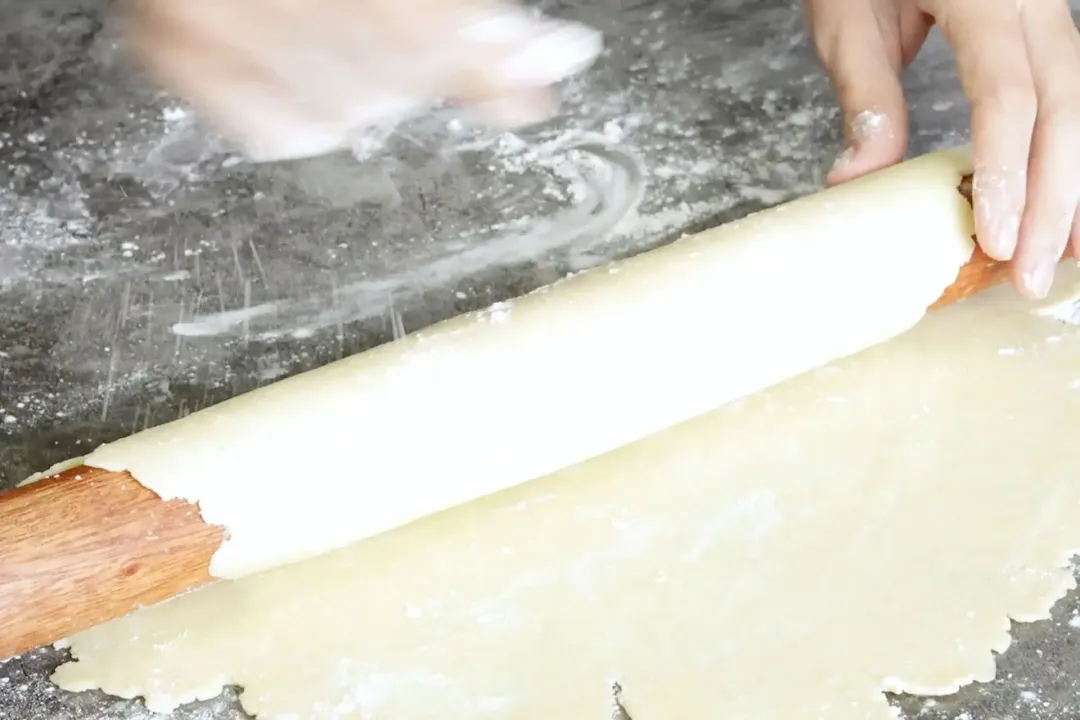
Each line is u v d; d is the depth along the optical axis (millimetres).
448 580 1174
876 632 1098
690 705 1046
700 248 1286
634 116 1725
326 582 1186
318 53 1548
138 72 1867
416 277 1509
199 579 1107
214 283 1519
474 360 1188
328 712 1065
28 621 1009
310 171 1663
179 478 1084
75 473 1082
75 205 1632
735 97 1755
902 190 1328
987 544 1171
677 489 1248
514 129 1704
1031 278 1283
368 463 1129
